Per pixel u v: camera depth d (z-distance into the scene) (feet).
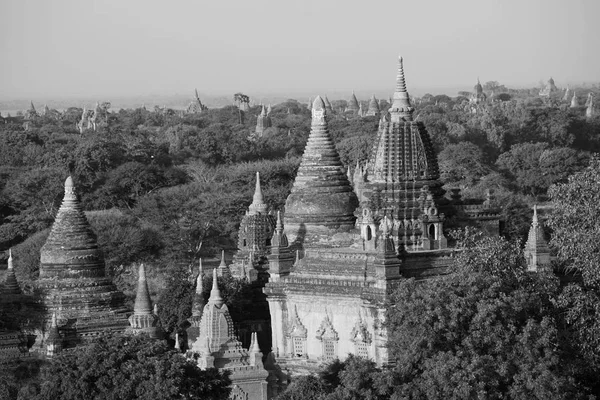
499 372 461.78
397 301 492.13
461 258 515.50
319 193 625.41
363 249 549.13
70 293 627.46
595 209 508.94
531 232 573.74
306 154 633.61
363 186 621.72
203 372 492.13
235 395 515.91
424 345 469.98
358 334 526.16
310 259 551.59
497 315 473.26
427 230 580.30
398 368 470.39
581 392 472.03
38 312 620.08
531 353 466.29
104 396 471.62
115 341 488.02
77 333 603.26
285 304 548.72
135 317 582.35
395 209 584.40
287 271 558.97
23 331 612.70
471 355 465.88
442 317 470.80
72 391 473.26
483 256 509.76
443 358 459.73
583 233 506.07
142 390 470.80
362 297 521.24
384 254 517.96
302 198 626.64
